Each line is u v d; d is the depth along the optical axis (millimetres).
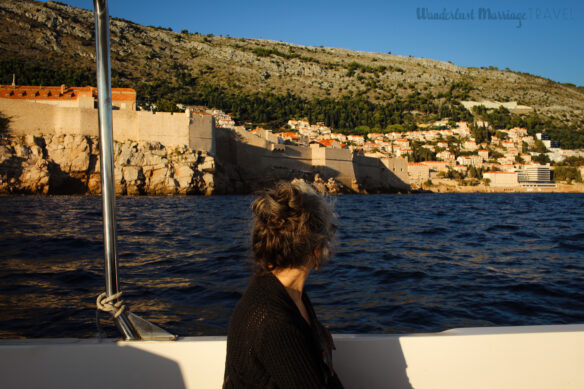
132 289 8008
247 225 1642
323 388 1300
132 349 1961
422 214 31750
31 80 126500
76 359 1953
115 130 65375
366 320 6402
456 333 2012
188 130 69250
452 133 189500
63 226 19422
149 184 63938
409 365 1960
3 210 29297
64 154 59594
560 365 1975
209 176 68562
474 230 19484
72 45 172875
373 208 40688
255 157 81625
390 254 12297
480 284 8555
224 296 7547
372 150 137625
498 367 1962
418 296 7680
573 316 6566
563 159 180625
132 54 199125
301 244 1442
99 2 1978
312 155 91312
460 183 137875
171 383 1954
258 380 1321
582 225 22406
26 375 1939
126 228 19375
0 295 7574
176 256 11664
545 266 10547
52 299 7352
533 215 31547
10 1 181750
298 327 1324
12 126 58281
